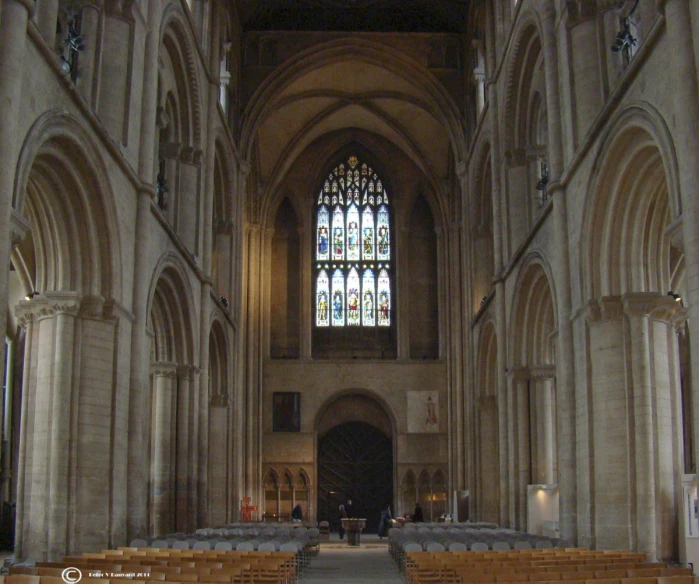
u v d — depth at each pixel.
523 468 29.91
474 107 40.47
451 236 48.72
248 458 45.25
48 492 19.53
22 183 15.47
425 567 16.05
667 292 21.08
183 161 30.72
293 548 20.80
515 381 30.44
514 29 29.55
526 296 29.92
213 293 33.34
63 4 20.88
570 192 23.05
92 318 20.45
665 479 20.12
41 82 16.58
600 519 20.77
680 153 14.56
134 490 21.66
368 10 43.12
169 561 15.72
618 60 21.84
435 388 49.47
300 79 44.97
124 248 21.81
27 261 24.19
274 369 49.69
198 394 30.34
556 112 24.20
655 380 20.52
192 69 29.92
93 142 19.28
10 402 34.09
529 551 18.22
